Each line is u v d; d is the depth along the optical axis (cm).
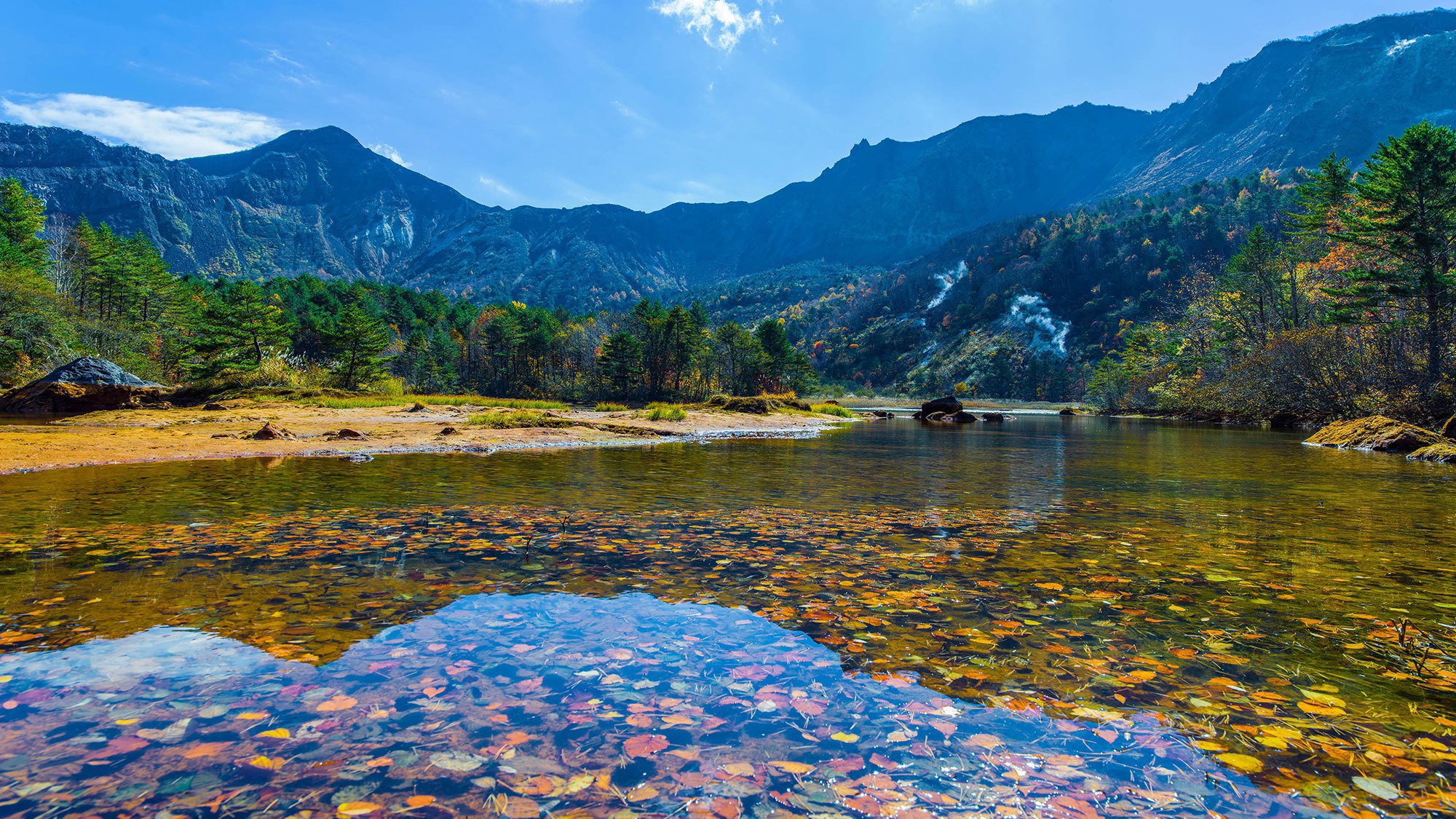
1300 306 4572
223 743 227
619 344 7662
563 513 713
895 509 767
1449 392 2672
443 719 249
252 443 1435
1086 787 211
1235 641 344
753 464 1296
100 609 371
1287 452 1748
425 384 8150
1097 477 1125
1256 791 210
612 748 231
